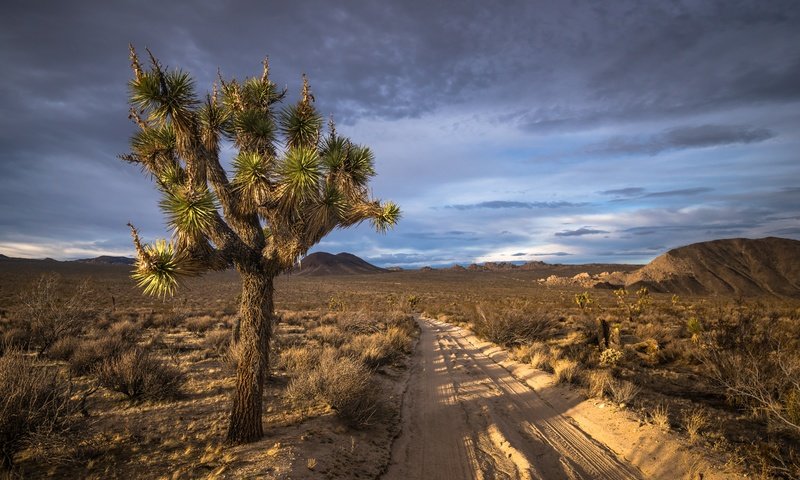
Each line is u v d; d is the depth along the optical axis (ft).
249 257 20.24
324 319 87.20
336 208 20.33
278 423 24.84
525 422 28.58
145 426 24.09
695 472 19.43
